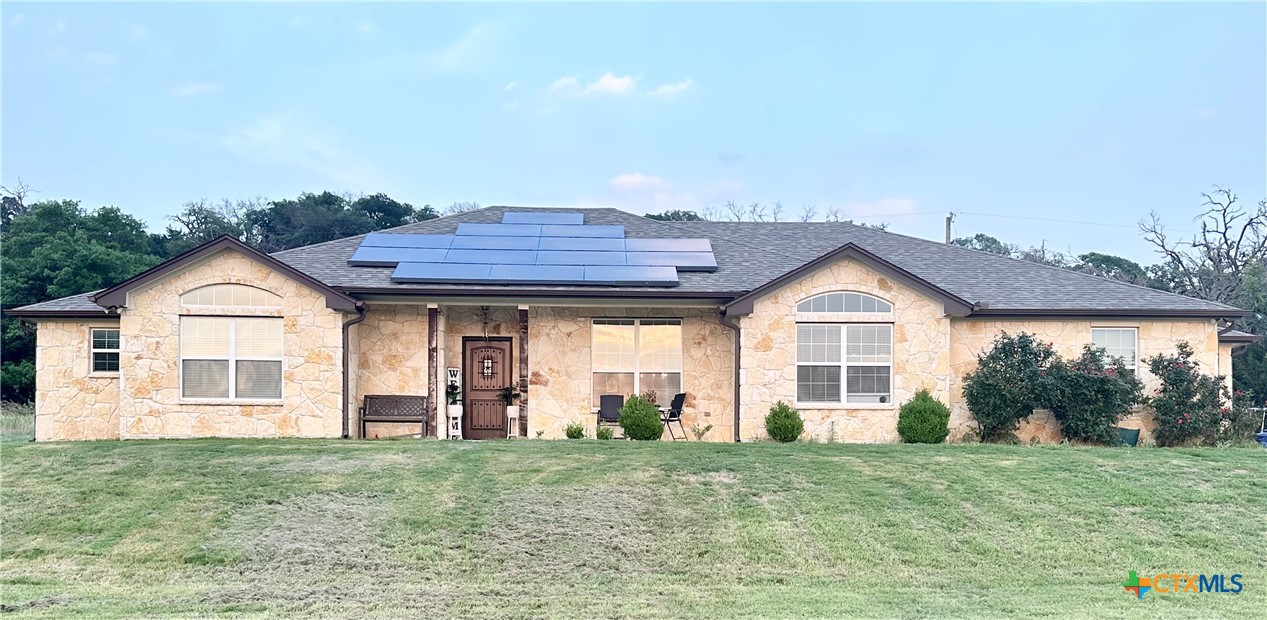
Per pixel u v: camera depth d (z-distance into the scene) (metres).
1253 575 10.69
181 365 18.34
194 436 18.25
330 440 17.50
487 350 20.94
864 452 16.08
